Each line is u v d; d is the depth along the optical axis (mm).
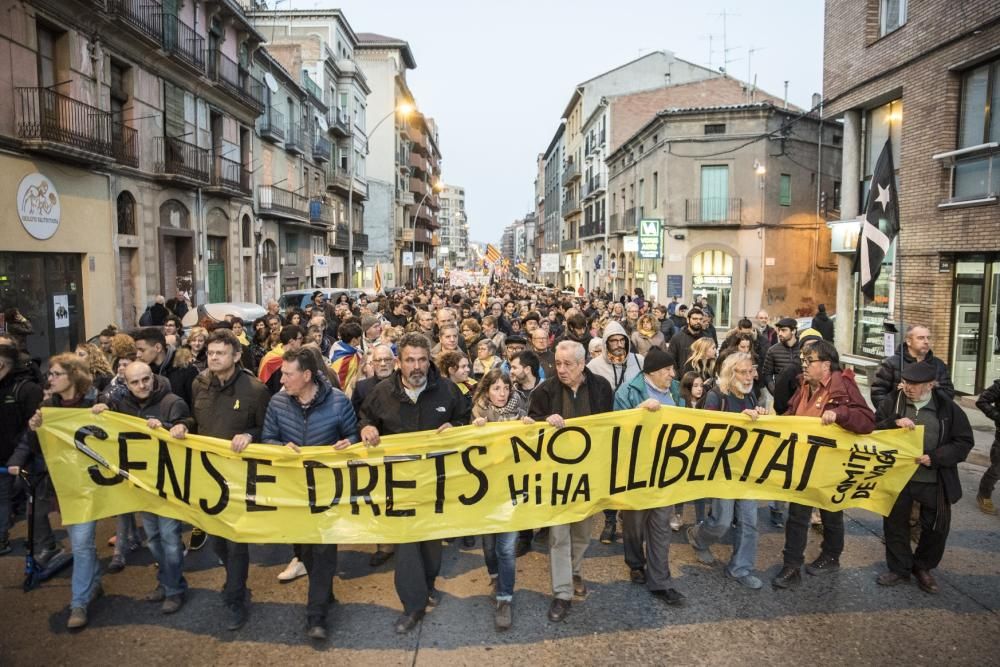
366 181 51875
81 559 4621
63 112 15133
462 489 4812
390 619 4766
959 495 5145
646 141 34875
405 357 4652
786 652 4359
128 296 18984
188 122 22062
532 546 6211
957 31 12320
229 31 25344
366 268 53719
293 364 4586
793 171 30797
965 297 12609
